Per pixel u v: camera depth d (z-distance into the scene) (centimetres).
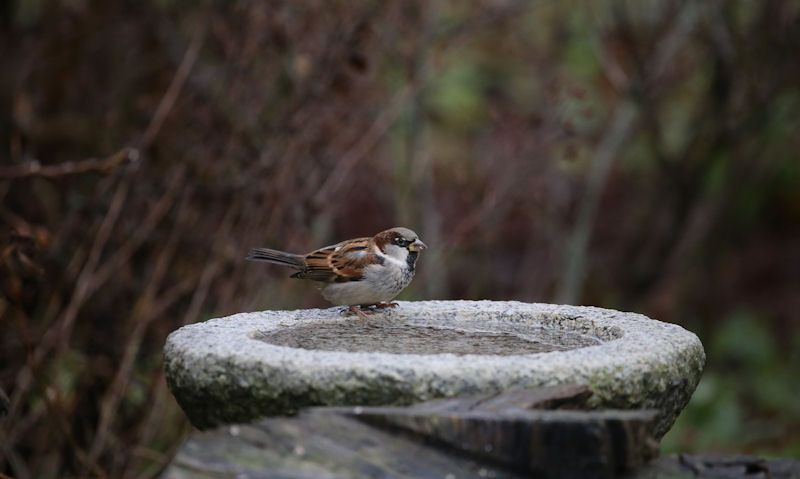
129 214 1092
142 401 1080
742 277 1972
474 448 470
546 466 468
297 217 1117
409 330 676
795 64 1484
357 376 497
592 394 503
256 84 1150
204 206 1109
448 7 1513
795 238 2059
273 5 1120
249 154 1109
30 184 1153
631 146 1672
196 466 447
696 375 568
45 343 991
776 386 1658
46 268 1094
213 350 534
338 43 1131
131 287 1107
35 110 1247
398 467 458
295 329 670
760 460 522
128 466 1053
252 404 518
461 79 1673
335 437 472
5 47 1284
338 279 744
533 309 700
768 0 1479
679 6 1497
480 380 497
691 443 1419
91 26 1324
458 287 1636
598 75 1641
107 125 1250
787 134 1744
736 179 1697
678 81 1539
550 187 1561
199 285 1057
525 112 1439
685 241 1722
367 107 1244
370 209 1545
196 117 1109
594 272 1781
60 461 1052
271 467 450
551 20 1639
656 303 1731
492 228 1402
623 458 478
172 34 1323
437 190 1619
